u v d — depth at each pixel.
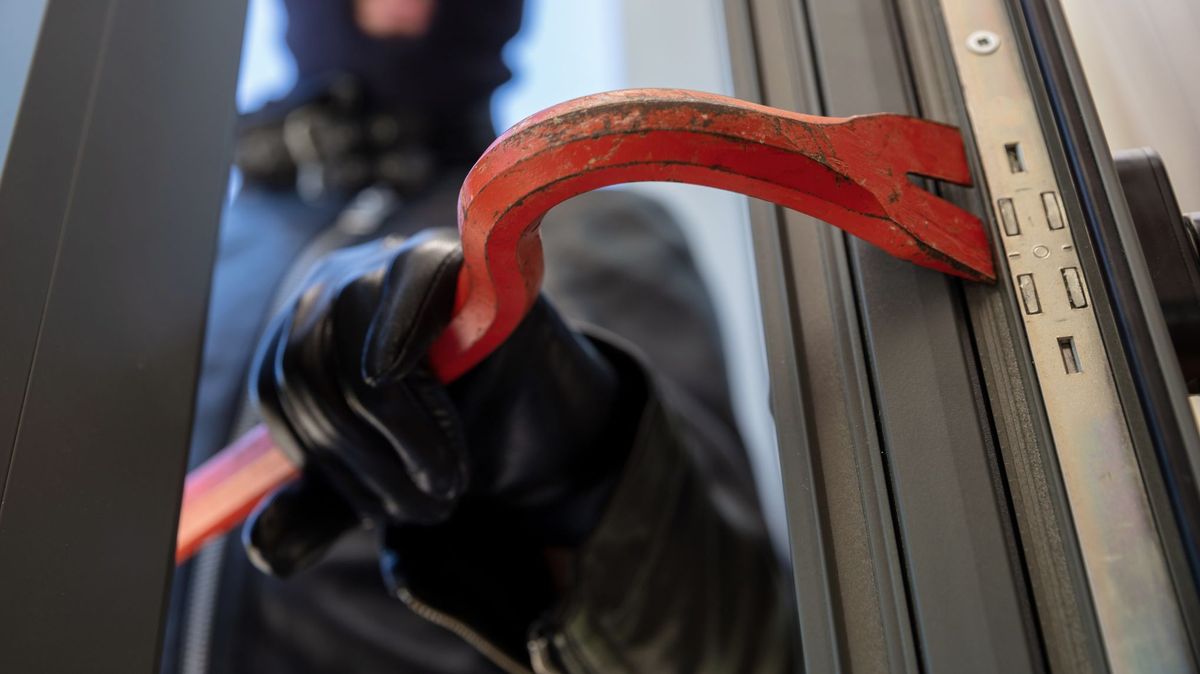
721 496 0.75
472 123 1.03
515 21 1.03
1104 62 0.39
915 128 0.34
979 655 0.30
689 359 0.90
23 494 0.36
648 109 0.28
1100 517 0.30
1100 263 0.32
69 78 0.41
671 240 1.03
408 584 0.51
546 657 0.54
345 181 1.00
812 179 0.31
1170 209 0.35
